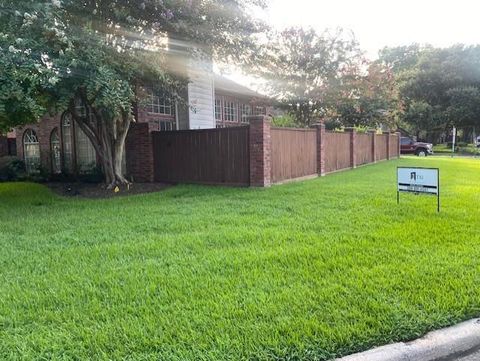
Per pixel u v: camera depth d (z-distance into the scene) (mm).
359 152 17891
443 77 41062
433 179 6547
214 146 11328
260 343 2619
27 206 8344
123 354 2537
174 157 12141
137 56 8969
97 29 8852
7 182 13617
